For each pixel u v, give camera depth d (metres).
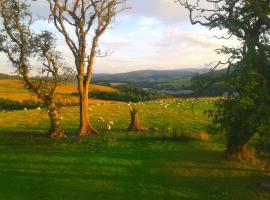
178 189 29.11
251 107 26.33
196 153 40.41
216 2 30.28
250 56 26.33
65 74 51.78
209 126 31.30
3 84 151.38
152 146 44.09
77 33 51.88
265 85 25.92
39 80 51.06
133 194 27.97
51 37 50.41
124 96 119.56
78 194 27.75
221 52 26.83
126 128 57.09
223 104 27.89
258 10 27.42
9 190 28.36
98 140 47.84
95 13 51.69
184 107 77.38
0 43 49.06
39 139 49.06
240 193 28.02
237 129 30.88
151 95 116.75
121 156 39.44
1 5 48.75
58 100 54.34
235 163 35.88
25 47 49.31
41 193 27.78
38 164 36.19
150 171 33.88
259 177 31.94
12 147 44.25
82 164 36.16
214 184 30.25
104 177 32.06
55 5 49.97
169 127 56.81
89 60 52.53
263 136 29.62
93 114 71.62
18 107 104.56
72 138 49.44
